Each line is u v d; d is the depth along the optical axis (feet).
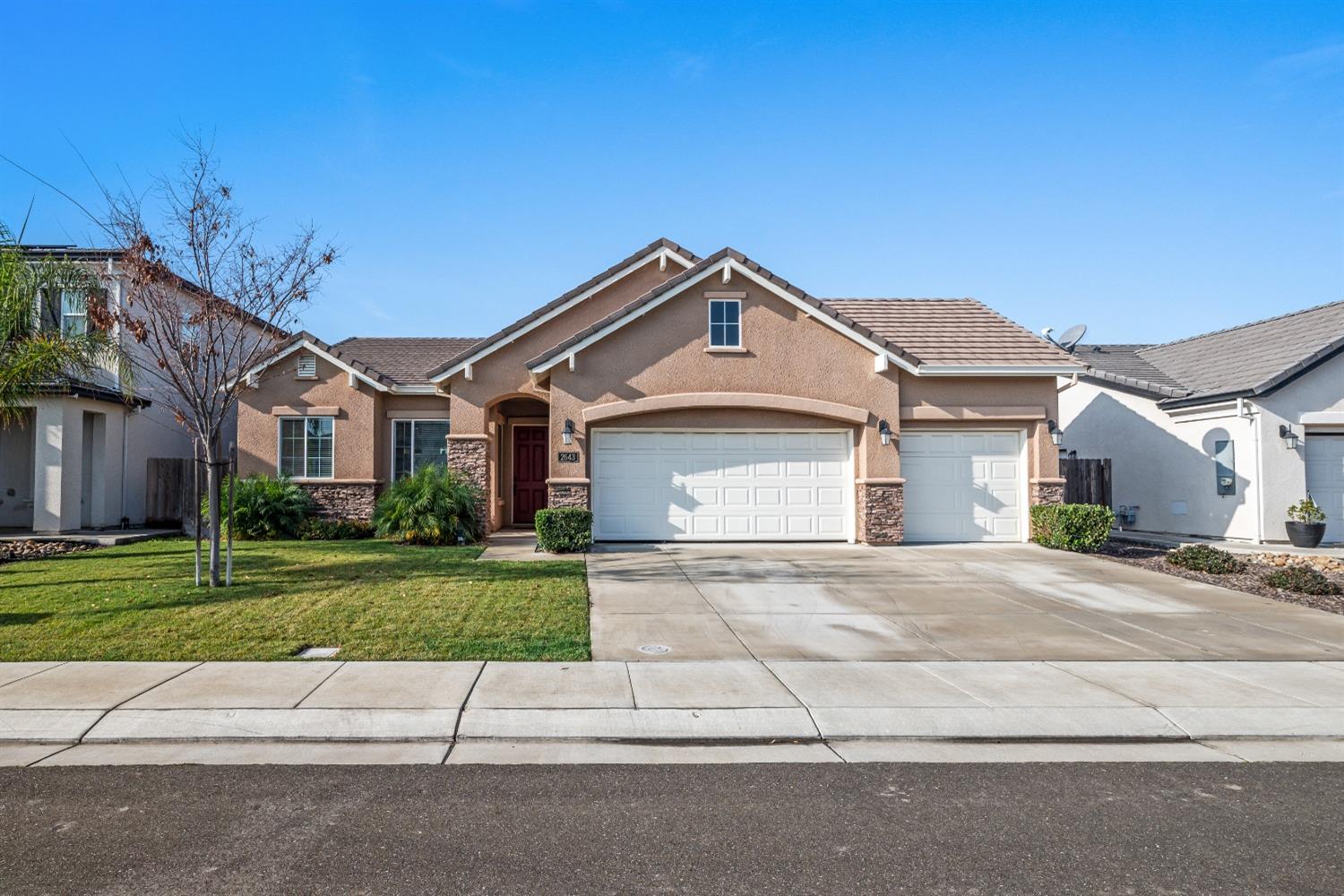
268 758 18.57
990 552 50.55
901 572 42.98
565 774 17.81
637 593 36.81
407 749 19.25
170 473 62.13
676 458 54.75
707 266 52.95
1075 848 14.42
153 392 64.49
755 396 53.36
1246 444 58.59
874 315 63.67
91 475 60.29
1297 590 38.65
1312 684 24.44
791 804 16.33
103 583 37.09
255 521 56.18
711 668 25.25
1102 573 42.96
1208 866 13.76
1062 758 19.22
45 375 43.32
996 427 56.39
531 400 66.74
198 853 13.92
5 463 62.85
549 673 24.38
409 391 63.82
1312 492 58.59
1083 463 63.93
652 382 53.31
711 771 18.17
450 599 34.06
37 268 42.50
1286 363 58.95
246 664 24.89
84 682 23.00
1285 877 13.37
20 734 19.52
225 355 43.27
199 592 34.99
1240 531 59.00
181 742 19.51
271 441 62.59
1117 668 26.00
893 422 54.24
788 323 54.13
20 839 14.44
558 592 35.50
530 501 71.10
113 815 15.46
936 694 23.09
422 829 14.96
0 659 25.30
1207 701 22.75
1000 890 12.87
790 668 25.52
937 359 55.72
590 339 52.31
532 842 14.46
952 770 18.37
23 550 48.65
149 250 37.42
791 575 41.60
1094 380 72.64
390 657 25.75
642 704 21.77
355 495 62.28
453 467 58.13
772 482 55.11
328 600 33.58
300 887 12.77
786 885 12.96
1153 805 16.44
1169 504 65.72
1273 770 18.53
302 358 62.90
